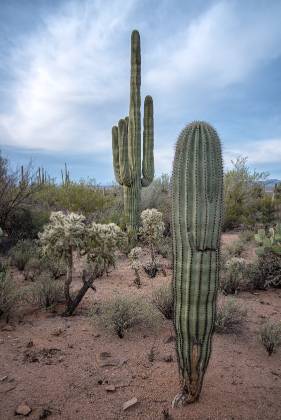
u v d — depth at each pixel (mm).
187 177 2576
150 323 4184
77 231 4402
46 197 12031
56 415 2689
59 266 6043
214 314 2707
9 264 6719
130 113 9297
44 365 3379
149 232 6965
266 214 12508
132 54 9258
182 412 2719
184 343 2730
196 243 2582
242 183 13617
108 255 4559
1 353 3572
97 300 5133
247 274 5938
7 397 2887
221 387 3055
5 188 8867
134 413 2723
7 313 4520
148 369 3340
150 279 6270
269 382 3170
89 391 2990
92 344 3824
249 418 2678
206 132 2627
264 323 4457
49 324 4320
